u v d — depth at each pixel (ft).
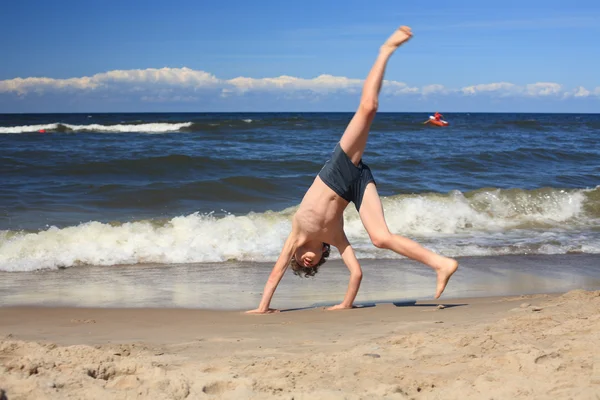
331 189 18.34
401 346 13.46
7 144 86.12
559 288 23.94
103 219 38.09
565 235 36.22
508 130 141.18
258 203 45.24
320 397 10.03
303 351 13.75
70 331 16.76
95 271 27.30
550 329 13.99
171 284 24.73
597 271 27.37
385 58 16.96
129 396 10.23
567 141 103.04
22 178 52.90
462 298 21.90
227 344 14.75
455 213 39.99
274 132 121.08
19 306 20.54
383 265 28.58
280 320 18.03
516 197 43.27
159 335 16.10
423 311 18.92
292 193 48.91
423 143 94.73
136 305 20.88
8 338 15.72
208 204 44.34
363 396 10.08
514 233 36.83
